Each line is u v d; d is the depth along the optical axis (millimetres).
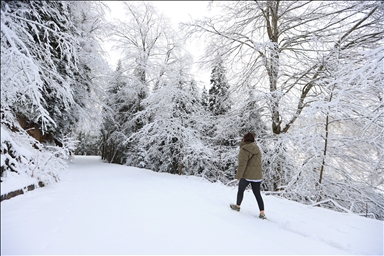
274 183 7695
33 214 2312
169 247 1819
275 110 7387
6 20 2627
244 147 3148
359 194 5805
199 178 7633
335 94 5379
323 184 5941
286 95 7035
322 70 6473
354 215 3260
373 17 5922
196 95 9875
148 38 17328
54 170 4004
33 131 5945
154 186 4957
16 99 3301
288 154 6480
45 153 3896
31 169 3381
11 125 3301
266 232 2363
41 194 3152
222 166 9852
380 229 2674
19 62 2701
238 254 1769
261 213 2947
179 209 3020
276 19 7895
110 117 14750
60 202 2904
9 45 2900
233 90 9109
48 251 1605
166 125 8859
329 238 2357
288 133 7004
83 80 10484
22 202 2631
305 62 7000
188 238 2033
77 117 9750
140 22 16719
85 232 2006
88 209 2729
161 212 2822
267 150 7699
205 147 8242
